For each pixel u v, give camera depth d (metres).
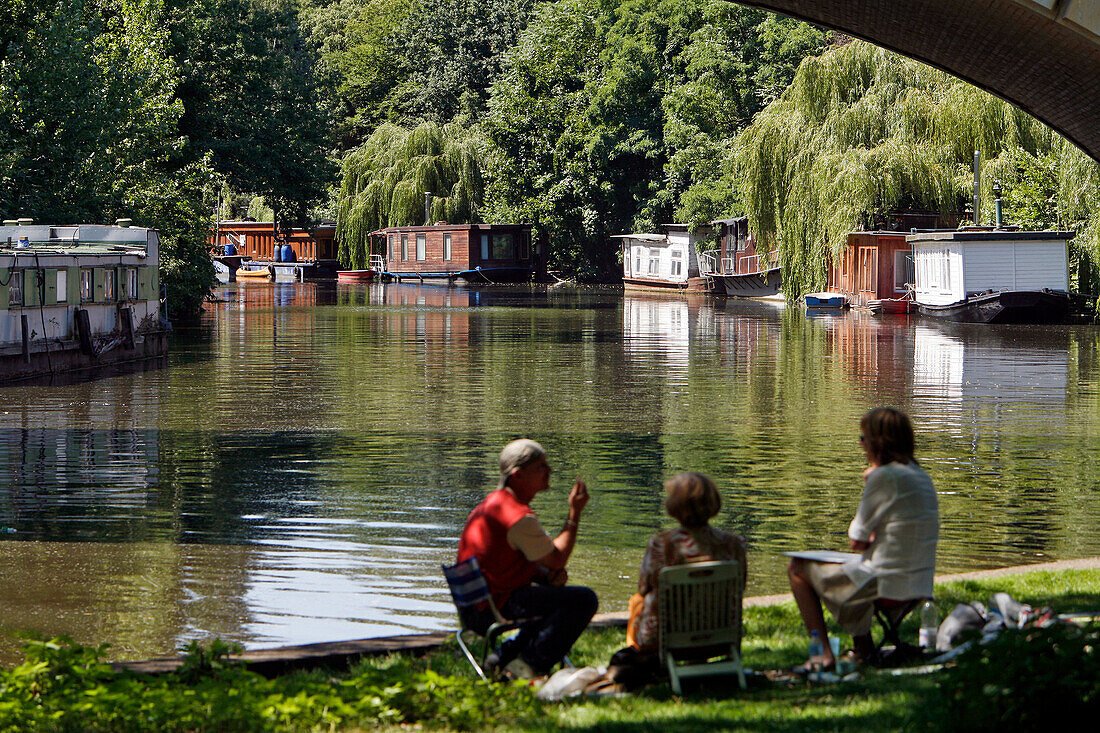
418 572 15.16
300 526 17.61
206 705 7.83
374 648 10.09
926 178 64.44
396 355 43.31
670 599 8.36
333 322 59.91
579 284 105.62
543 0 138.25
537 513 18.42
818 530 17.27
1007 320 58.81
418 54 145.50
